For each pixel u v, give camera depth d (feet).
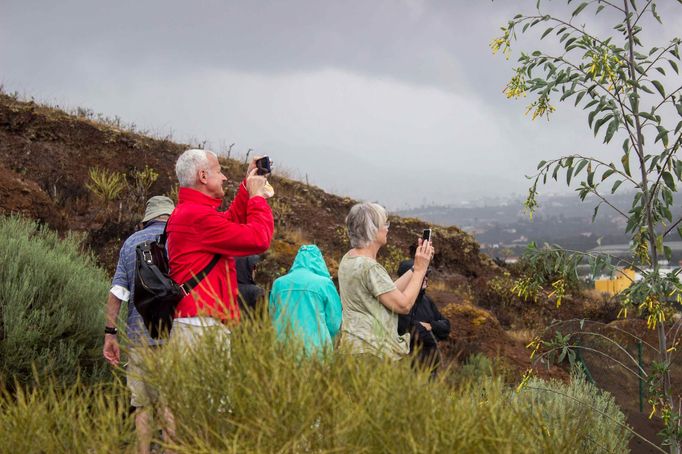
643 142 15.52
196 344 9.62
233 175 57.31
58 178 42.96
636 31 15.81
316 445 8.22
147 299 13.56
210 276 13.80
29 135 47.03
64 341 20.13
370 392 8.79
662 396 15.71
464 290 60.54
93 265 29.76
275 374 8.65
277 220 54.44
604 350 36.65
